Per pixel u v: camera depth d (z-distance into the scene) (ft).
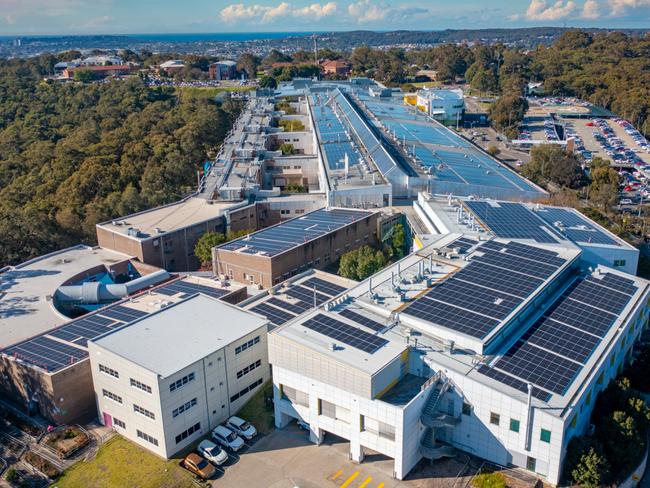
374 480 236.63
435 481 233.35
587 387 235.81
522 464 233.96
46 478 242.78
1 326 333.62
